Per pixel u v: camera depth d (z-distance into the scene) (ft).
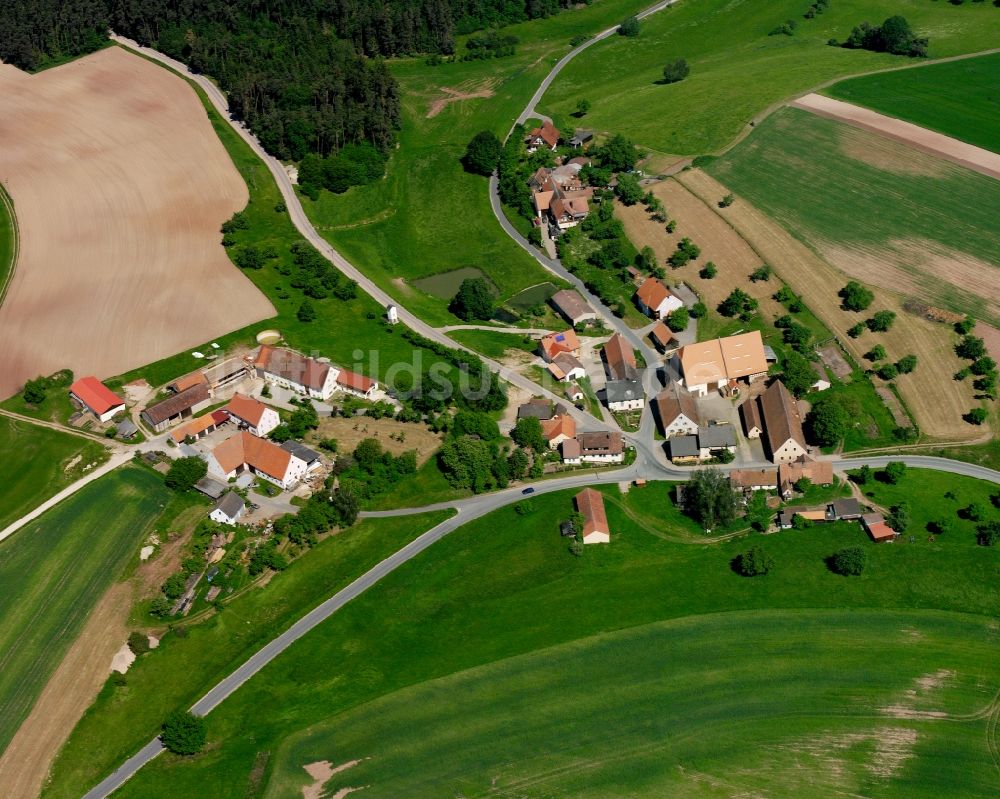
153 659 455.22
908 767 401.70
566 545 508.53
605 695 433.89
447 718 427.33
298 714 431.02
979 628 457.68
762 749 410.11
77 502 536.42
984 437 563.89
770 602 474.49
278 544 507.71
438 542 513.04
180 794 400.67
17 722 431.43
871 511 517.14
